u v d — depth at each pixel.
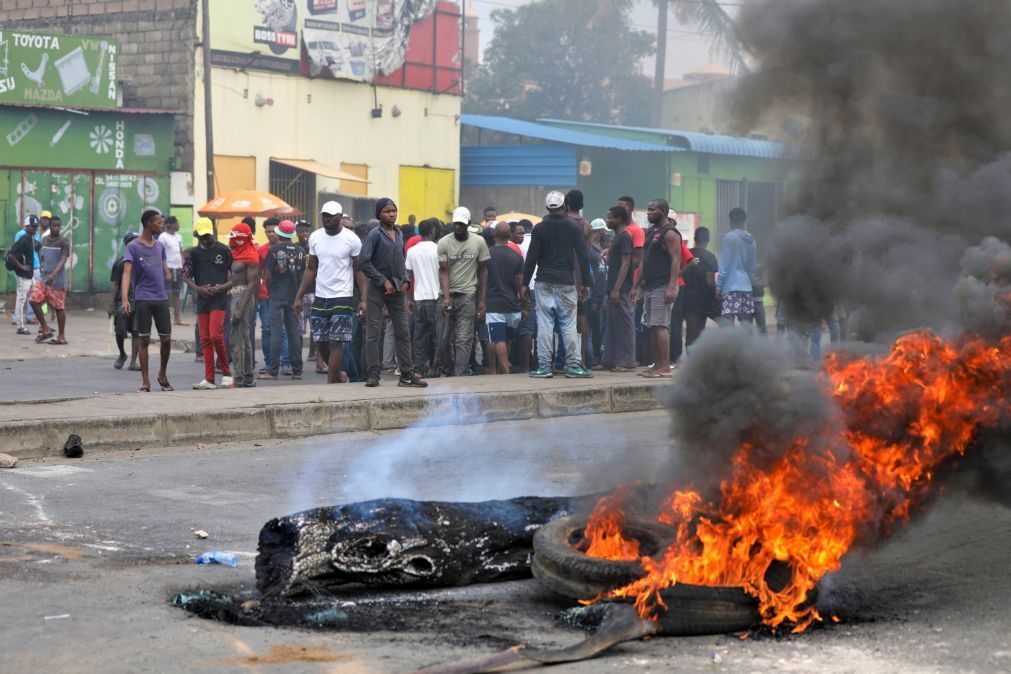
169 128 29.36
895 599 5.99
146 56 30.55
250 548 7.02
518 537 6.35
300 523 5.95
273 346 16.05
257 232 31.55
